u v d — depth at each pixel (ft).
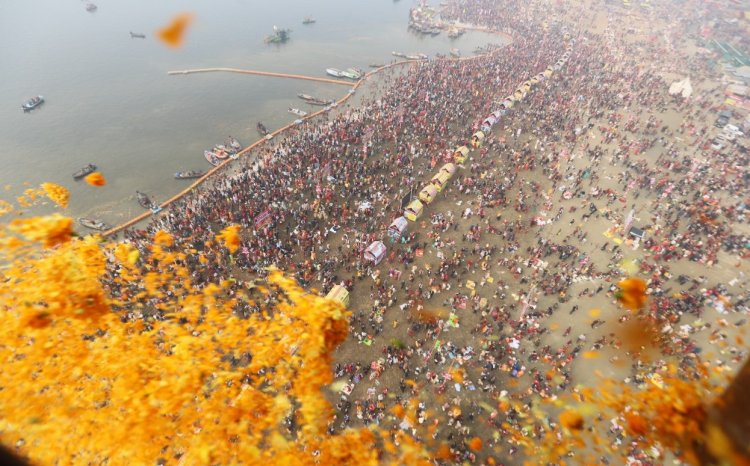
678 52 350.02
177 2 472.03
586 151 199.11
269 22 423.64
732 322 116.98
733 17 437.58
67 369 41.19
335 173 173.06
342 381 99.91
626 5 482.69
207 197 160.45
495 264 136.87
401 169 181.47
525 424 91.61
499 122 223.51
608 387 98.58
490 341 111.34
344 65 332.60
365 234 145.18
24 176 189.16
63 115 241.14
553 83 266.98
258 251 131.03
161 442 39.29
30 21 387.75
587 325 116.06
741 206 162.81
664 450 79.25
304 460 43.09
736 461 16.53
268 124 242.58
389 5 517.55
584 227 154.10
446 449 86.99
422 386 99.71
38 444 35.88
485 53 352.49
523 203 164.25
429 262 136.87
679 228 153.07
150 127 234.17
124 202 176.04
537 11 449.89
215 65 320.50
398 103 240.12
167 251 127.24
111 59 319.88
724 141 212.43
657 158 196.44
